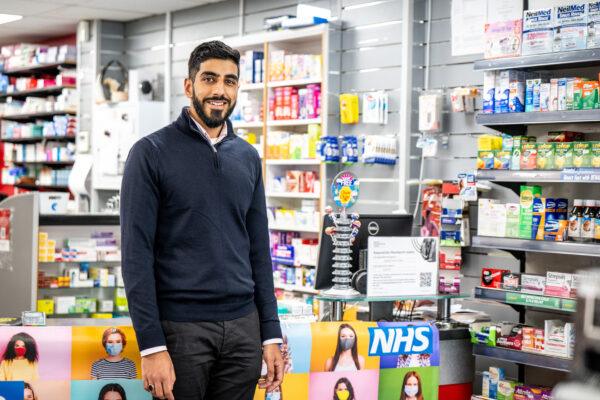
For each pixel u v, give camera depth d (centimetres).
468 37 615
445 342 466
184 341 274
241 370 286
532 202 480
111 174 910
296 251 711
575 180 458
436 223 602
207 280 277
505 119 491
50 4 920
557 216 475
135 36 1003
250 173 295
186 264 276
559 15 467
